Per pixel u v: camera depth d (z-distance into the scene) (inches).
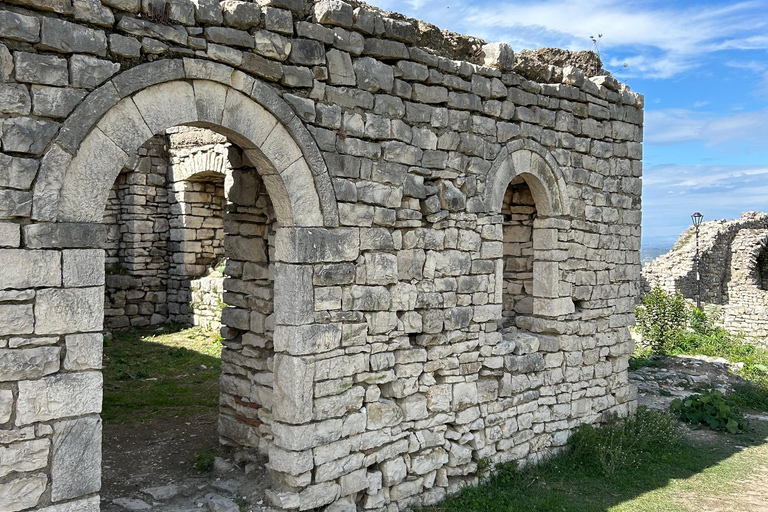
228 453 305.0
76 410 194.7
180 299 666.2
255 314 288.0
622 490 325.1
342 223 261.3
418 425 292.4
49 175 188.2
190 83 217.8
